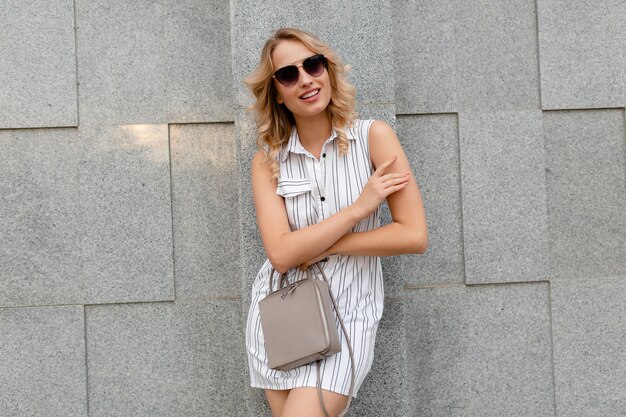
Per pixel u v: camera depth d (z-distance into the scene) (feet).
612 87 13.44
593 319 13.37
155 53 13.23
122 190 13.12
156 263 13.12
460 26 13.38
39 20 13.01
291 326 8.46
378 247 8.78
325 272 9.09
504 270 13.28
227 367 13.12
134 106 13.17
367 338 9.02
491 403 13.25
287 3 11.52
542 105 13.37
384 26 11.64
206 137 13.29
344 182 9.11
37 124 13.00
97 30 13.15
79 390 12.95
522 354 13.30
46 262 13.07
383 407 11.51
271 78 9.13
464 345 13.23
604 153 13.53
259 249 11.46
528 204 13.33
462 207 13.25
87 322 13.08
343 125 9.14
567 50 13.41
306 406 8.26
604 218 13.53
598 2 13.44
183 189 13.25
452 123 13.37
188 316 13.14
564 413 13.29
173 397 13.08
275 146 9.29
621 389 13.33
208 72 13.29
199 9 13.29
